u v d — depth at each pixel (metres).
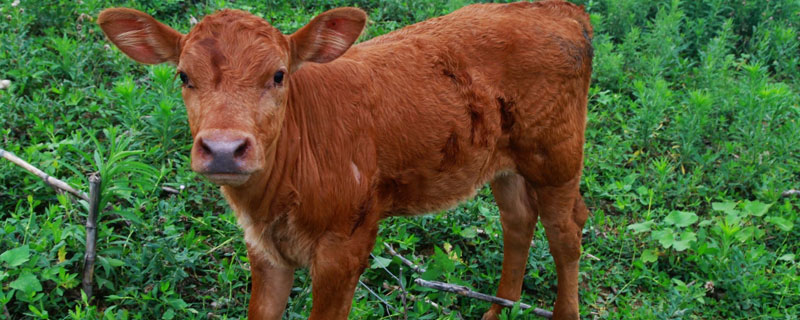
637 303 5.16
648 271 5.32
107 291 4.37
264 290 3.86
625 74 7.71
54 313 4.19
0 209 4.79
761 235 5.61
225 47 3.15
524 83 4.27
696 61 8.16
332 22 3.42
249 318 3.89
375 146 3.78
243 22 3.23
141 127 5.60
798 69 8.39
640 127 6.74
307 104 3.57
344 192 3.66
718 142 6.83
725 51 8.05
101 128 5.71
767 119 6.96
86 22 6.90
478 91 4.09
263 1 7.92
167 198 5.21
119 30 3.39
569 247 4.71
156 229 4.70
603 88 7.52
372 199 3.81
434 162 4.01
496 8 4.43
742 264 5.27
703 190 6.18
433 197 4.14
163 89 5.57
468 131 4.08
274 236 3.69
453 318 4.52
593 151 6.53
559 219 4.66
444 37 4.12
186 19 7.43
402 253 5.23
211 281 4.59
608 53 7.69
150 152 5.18
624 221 5.74
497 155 4.38
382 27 7.70
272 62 3.18
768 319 4.93
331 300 3.79
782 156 6.53
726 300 5.16
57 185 4.58
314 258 3.74
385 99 3.81
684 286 4.96
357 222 3.76
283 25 7.25
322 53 3.49
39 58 6.31
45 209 4.77
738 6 8.90
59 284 4.11
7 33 6.57
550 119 4.41
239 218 3.68
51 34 6.62
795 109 6.95
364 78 3.76
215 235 4.93
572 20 4.56
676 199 6.11
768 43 8.41
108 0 7.39
